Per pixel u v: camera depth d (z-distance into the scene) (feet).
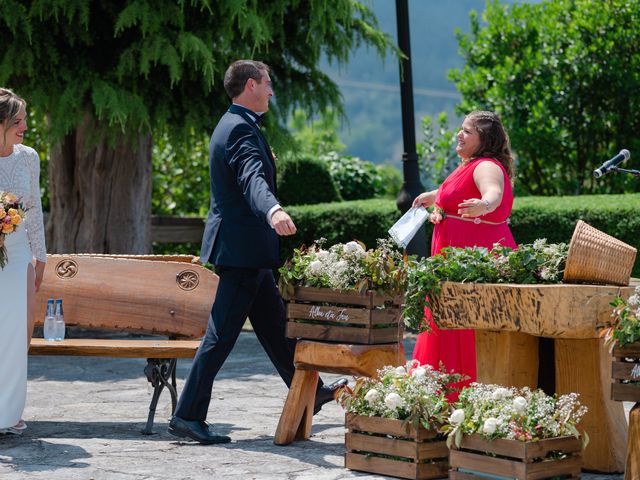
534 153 48.08
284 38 36.96
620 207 34.81
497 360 17.33
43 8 32.58
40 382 27.37
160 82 35.22
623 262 16.25
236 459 17.76
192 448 18.74
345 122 39.42
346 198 53.88
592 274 16.02
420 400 16.28
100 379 27.94
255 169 18.54
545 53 48.08
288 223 17.65
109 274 23.09
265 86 19.67
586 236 16.06
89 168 38.81
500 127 19.83
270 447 18.94
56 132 33.78
